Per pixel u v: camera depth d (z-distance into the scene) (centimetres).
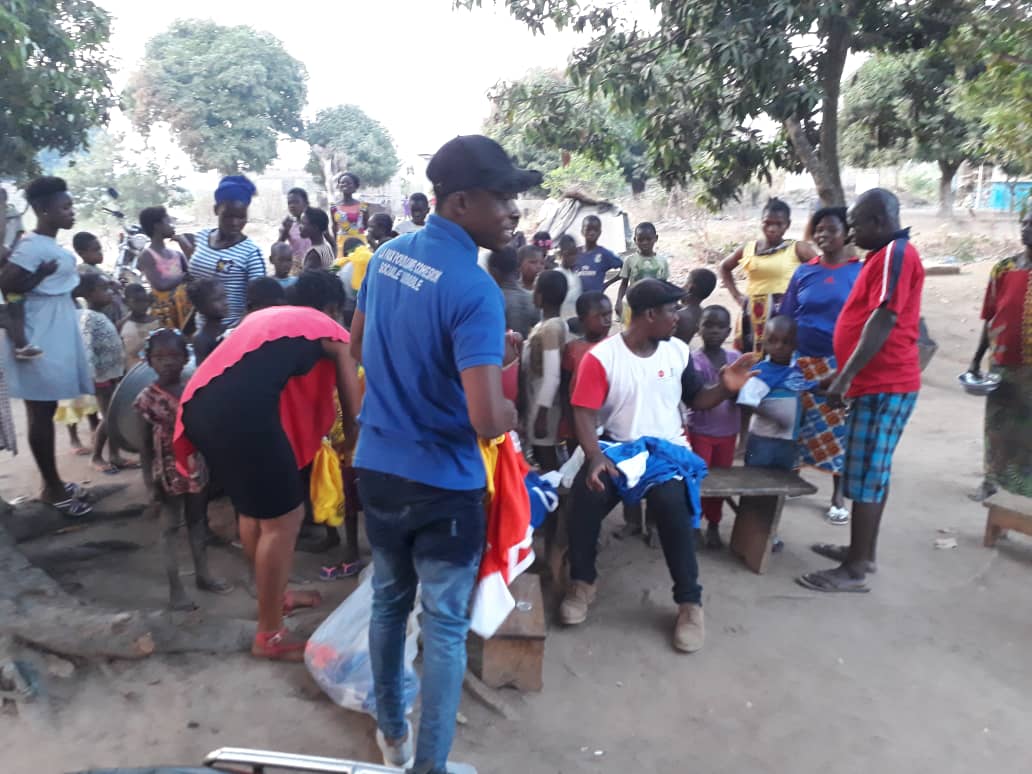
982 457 628
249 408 294
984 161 1792
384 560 244
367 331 237
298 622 351
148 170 2894
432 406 224
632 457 359
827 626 375
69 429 625
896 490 555
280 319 312
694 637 352
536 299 434
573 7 833
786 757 286
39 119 989
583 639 362
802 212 2994
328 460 365
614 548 457
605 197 2256
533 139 964
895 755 288
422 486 226
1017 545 465
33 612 318
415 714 296
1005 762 285
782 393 441
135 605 373
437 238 226
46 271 438
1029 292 468
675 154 879
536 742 291
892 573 430
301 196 802
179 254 579
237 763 218
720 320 448
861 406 397
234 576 405
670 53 803
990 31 819
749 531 434
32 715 283
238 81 2948
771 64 706
